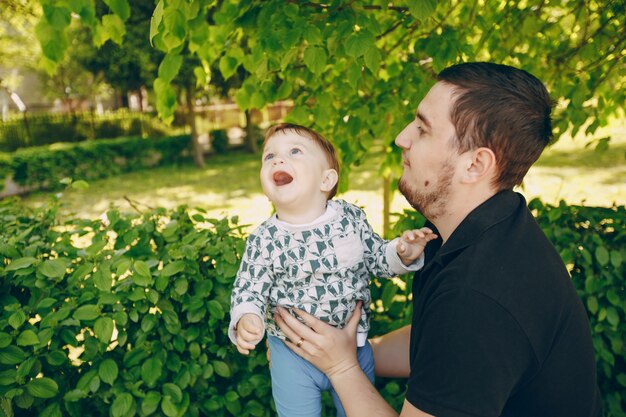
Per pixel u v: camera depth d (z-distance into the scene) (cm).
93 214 915
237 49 294
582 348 120
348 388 141
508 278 109
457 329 106
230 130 2308
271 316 158
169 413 178
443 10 300
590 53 284
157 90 252
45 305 177
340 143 306
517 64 323
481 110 117
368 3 265
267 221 161
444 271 116
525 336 107
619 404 222
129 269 191
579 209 237
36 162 1199
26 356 172
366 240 161
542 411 117
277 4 244
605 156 1150
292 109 295
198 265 196
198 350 192
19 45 1334
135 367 189
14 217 238
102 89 1967
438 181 126
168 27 185
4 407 166
